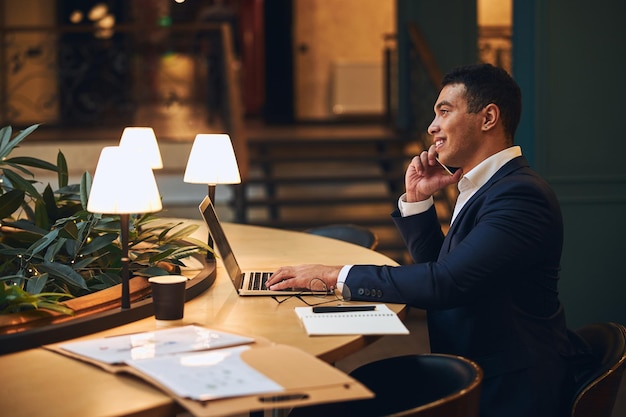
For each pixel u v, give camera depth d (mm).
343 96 11648
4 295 2164
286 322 2248
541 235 2318
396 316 2256
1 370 1848
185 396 1592
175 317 2256
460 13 8117
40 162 2930
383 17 11789
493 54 9875
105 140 8328
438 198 7516
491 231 2303
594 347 2424
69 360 1904
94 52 10961
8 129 2887
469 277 2295
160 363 1784
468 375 1924
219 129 9094
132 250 2830
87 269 2676
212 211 2719
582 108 4895
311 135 9547
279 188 8602
